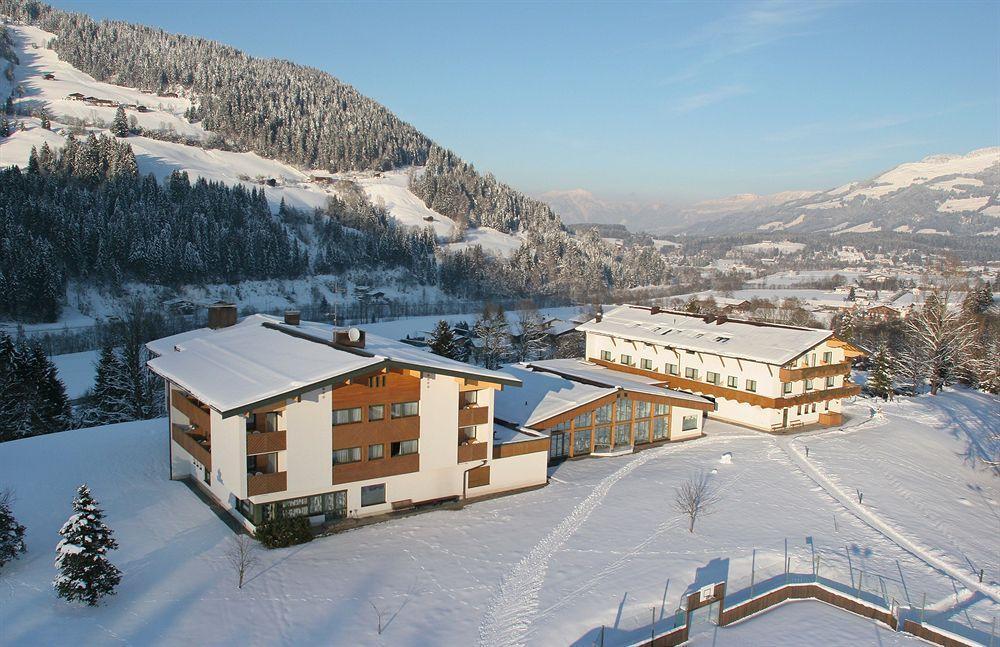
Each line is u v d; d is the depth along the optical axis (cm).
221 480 3356
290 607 2673
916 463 4988
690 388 6019
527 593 2861
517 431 4256
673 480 4291
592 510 3756
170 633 2467
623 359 6675
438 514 3612
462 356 8844
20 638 2386
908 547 3566
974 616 2895
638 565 3139
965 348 8481
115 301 12862
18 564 2944
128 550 3083
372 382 3406
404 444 3609
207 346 4166
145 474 4094
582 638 2553
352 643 2464
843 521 3800
